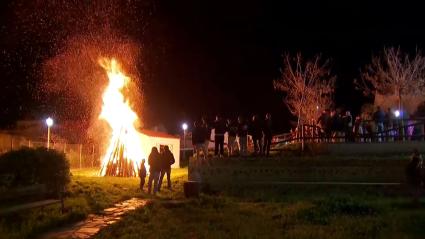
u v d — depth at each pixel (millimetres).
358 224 14000
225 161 23547
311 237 12430
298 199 19828
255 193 21609
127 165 32281
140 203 19422
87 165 45125
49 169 16578
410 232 12891
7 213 12906
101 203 18547
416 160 19000
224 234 13062
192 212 17156
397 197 19875
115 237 12875
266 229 13641
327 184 22234
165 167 23359
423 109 37031
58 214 15320
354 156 24625
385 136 26438
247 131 26062
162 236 12859
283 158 23406
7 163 15945
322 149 26734
